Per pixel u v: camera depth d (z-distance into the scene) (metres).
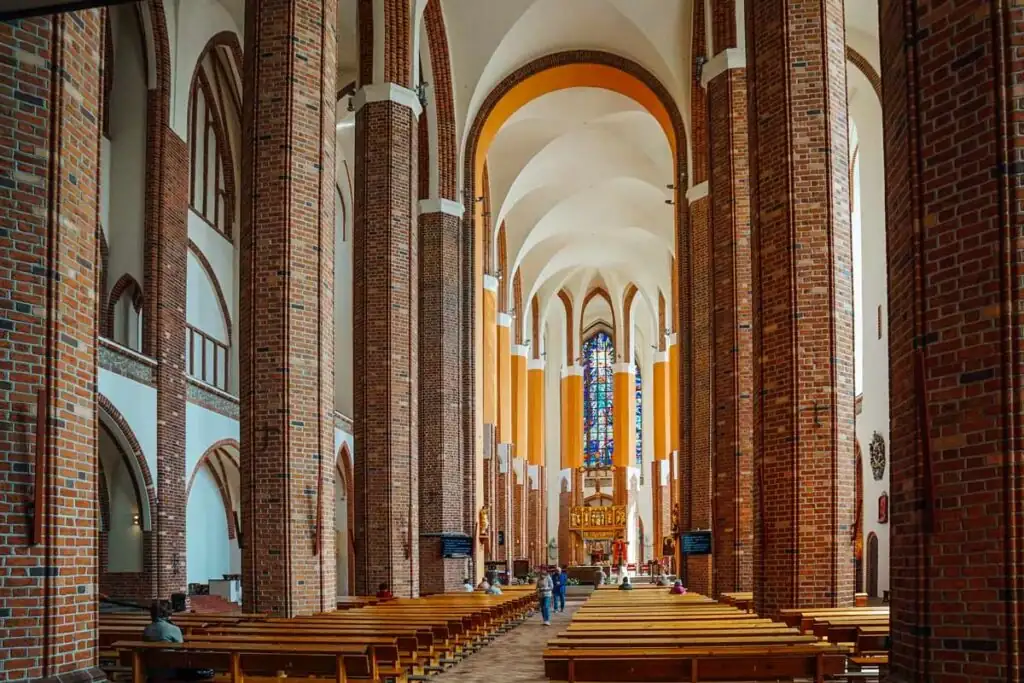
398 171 22.36
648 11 28.34
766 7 14.61
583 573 48.66
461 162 29.80
